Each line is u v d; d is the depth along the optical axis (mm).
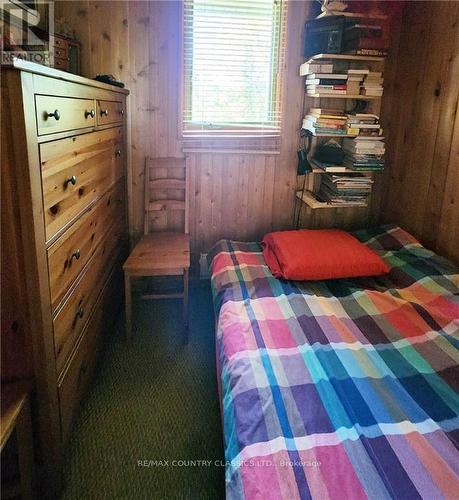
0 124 1010
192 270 2826
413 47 2475
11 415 1062
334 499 884
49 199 1194
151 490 1378
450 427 1108
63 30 2090
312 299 1844
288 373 1311
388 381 1294
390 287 2006
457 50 2125
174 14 2369
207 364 2062
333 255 2104
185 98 2527
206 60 2486
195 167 2635
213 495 1361
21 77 987
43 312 1168
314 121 2404
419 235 2484
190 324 2430
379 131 2436
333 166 2506
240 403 1189
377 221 2936
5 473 1246
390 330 1601
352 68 2598
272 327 1595
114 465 1469
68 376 1431
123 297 2609
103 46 2359
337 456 991
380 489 906
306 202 2660
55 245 1259
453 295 1841
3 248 1095
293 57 2535
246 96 2582
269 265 2191
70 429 1485
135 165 2582
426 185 2402
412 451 1015
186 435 1611
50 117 1178
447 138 2219
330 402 1183
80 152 1509
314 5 2463
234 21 2453
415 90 2473
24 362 1188
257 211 2785
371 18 2266
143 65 2422
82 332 1614
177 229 2736
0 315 1141
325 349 1453
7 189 1056
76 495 1355
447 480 936
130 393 1837
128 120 2496
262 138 2641
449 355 1440
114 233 2240
